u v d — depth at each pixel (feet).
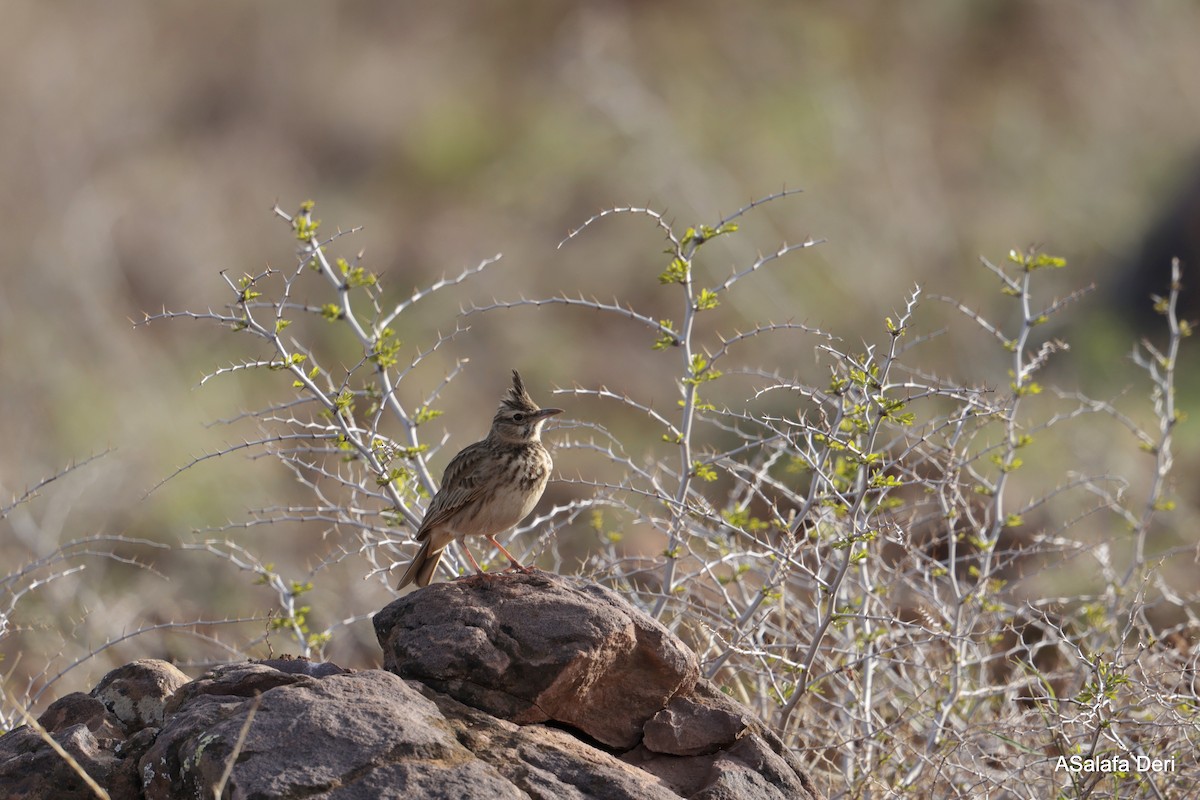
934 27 98.73
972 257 73.77
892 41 98.63
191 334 68.03
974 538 33.32
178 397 59.93
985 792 27.76
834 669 31.01
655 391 62.59
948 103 94.84
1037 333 63.82
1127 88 89.25
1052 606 35.17
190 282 72.95
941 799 27.73
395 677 22.43
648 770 23.53
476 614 23.89
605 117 89.40
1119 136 84.74
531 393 63.16
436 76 104.22
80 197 77.36
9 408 56.44
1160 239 68.18
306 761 20.30
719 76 94.94
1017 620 37.19
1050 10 96.68
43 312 65.36
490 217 82.99
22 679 36.96
